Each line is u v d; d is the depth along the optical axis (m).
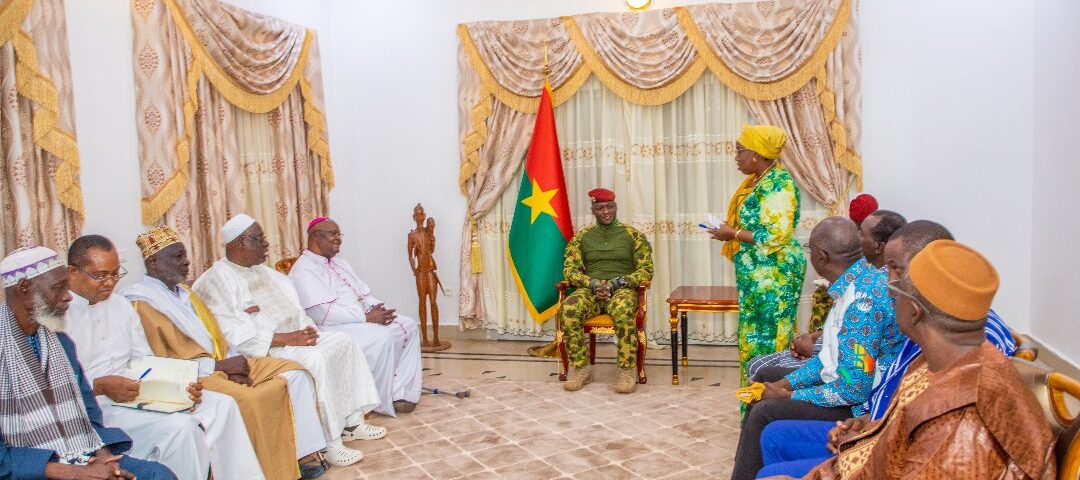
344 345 3.91
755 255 3.59
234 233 3.93
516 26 5.79
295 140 5.48
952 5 5.25
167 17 4.23
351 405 3.89
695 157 5.71
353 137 6.36
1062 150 4.66
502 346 6.00
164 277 3.47
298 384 3.49
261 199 5.20
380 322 4.46
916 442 1.43
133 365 3.07
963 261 1.48
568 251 5.25
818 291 4.00
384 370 4.29
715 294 4.90
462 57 5.93
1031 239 5.22
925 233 1.95
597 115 5.85
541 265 5.65
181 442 2.81
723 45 5.41
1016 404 1.35
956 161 5.32
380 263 6.40
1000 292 5.34
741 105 5.58
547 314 5.80
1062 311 4.67
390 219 6.34
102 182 3.93
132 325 3.23
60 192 3.58
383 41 6.22
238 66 4.76
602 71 5.63
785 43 5.32
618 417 4.20
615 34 5.59
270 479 3.22
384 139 6.29
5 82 3.33
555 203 5.64
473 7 6.00
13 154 3.36
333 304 4.42
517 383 4.96
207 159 4.55
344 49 6.29
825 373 2.57
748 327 3.64
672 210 5.77
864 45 5.40
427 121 6.19
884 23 5.36
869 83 5.42
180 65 4.31
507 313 6.13
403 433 4.05
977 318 1.47
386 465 3.61
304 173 5.56
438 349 5.86
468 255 6.09
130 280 4.08
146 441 2.81
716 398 4.50
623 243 5.15
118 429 2.57
